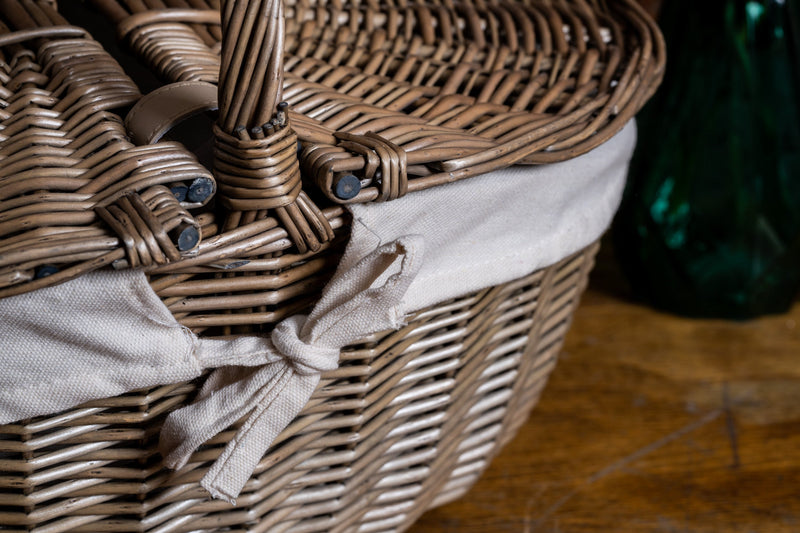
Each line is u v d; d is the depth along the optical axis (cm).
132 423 65
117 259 58
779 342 109
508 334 76
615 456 92
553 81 75
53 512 66
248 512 70
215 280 62
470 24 79
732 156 103
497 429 81
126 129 64
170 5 76
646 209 108
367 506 76
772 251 108
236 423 67
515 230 71
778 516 87
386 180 63
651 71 76
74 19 78
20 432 63
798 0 100
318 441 70
